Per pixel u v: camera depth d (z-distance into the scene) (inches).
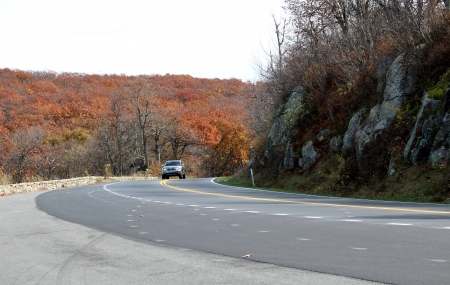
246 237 373.7
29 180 1909.4
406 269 245.0
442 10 967.0
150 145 3592.5
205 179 1839.3
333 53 1171.9
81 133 3240.7
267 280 241.9
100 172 3068.4
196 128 3614.7
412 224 391.2
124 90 3622.0
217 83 5196.9
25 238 425.4
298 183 1035.3
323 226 406.3
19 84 3895.2
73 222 525.7
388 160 829.2
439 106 775.1
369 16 1125.7
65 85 4286.4
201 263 291.7
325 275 244.2
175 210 603.5
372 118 903.7
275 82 1438.2
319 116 1165.7
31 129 2755.9
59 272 286.4
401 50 933.8
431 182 697.6
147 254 328.8
